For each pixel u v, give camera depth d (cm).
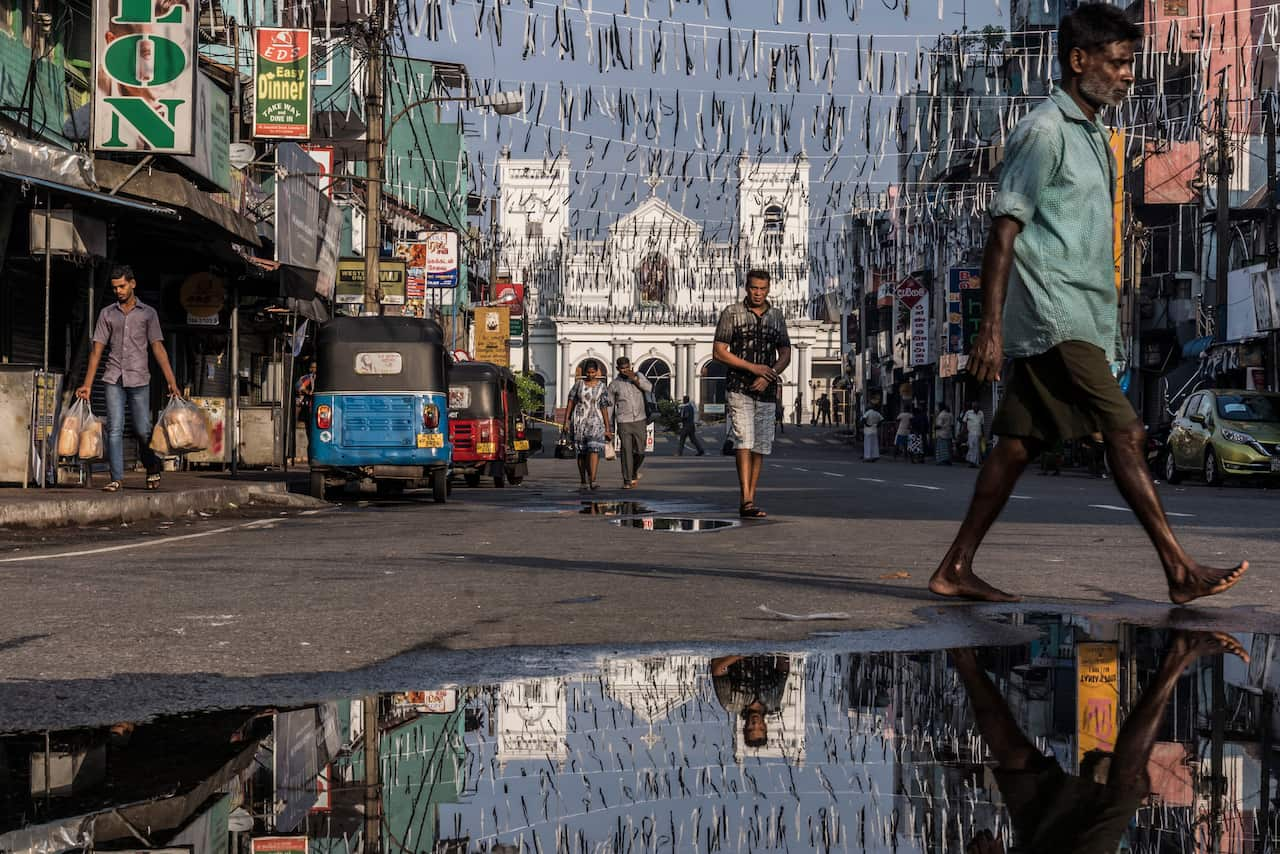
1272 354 2705
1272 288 2608
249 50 2330
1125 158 3209
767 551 759
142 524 1052
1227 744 271
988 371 467
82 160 1258
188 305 1808
